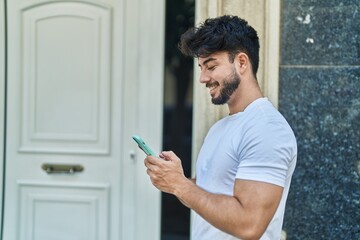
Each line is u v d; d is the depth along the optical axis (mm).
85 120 4027
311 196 3502
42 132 4055
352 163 3475
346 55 3449
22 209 4082
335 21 3443
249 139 2176
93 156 4031
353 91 3451
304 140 3488
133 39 3977
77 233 4062
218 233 2299
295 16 3467
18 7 4012
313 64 3467
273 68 3426
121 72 3988
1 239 4008
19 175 4070
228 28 2254
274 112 2271
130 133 4004
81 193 4047
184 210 8258
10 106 4047
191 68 9148
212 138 2430
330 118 3475
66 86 4027
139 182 4000
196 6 3545
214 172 2301
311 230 3510
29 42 4027
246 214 2068
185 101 9523
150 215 4008
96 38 3988
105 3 3977
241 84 2303
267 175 2107
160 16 3949
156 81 3969
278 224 2312
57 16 4008
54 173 4055
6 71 4016
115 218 4027
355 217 3486
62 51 4020
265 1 3410
